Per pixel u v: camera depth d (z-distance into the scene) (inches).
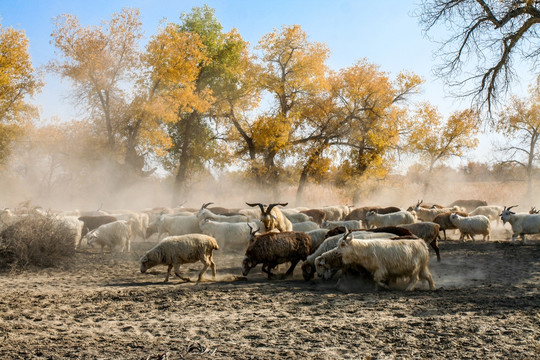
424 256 397.1
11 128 1419.8
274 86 1651.1
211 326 286.0
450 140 1808.6
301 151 1706.4
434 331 261.7
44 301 364.2
